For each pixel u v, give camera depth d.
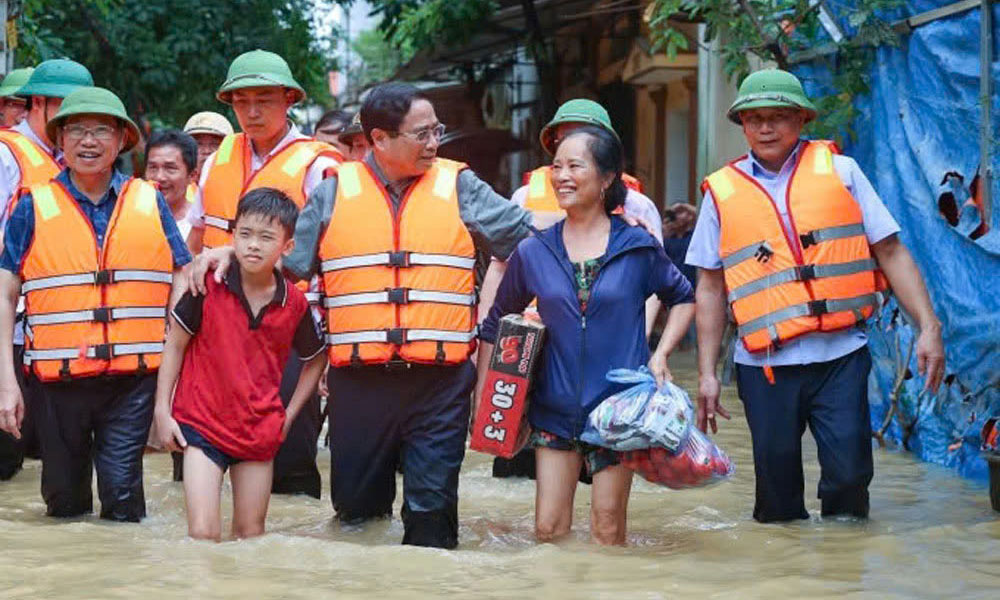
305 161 8.08
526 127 28.02
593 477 6.24
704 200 7.09
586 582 5.44
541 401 6.28
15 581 5.34
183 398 6.30
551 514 6.32
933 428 8.91
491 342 6.47
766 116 6.91
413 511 6.23
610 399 6.05
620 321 6.21
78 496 7.00
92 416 6.84
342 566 5.68
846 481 6.80
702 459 6.03
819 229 6.78
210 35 20.67
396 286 6.21
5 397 6.64
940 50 8.66
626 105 22.89
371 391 6.29
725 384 13.55
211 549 5.96
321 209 6.41
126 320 6.74
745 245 6.87
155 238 6.82
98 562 5.68
